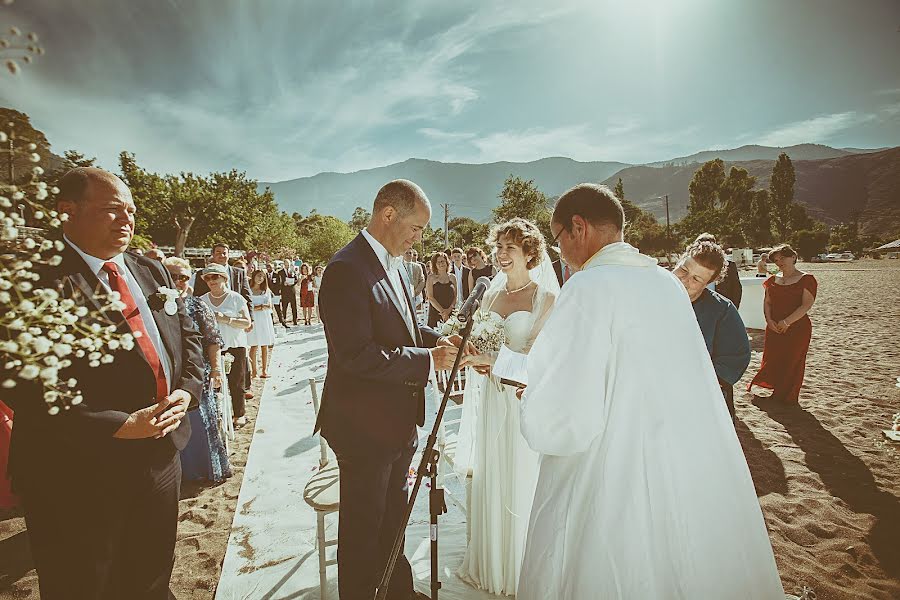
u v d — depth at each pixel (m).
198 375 2.13
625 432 1.48
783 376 5.58
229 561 2.94
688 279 3.08
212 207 42.09
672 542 1.42
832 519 3.20
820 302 15.19
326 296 2.09
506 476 2.51
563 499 1.57
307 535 3.22
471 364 2.43
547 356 1.55
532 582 1.59
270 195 47.66
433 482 1.87
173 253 30.28
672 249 57.47
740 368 3.25
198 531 3.29
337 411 2.16
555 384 1.52
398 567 2.33
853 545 2.91
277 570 2.85
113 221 1.74
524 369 2.42
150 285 2.04
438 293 8.34
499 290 2.90
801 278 5.48
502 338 2.46
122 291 1.83
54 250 1.69
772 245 77.31
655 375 1.48
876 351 7.94
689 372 1.50
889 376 6.45
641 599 1.39
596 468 1.51
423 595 2.47
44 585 1.71
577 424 1.49
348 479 2.17
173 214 41.31
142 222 40.12
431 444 1.86
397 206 2.16
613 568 1.41
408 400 2.21
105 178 1.75
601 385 1.50
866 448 4.27
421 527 3.36
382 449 2.16
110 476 1.73
